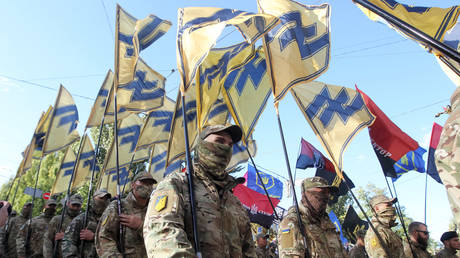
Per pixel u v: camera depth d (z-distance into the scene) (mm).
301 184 4961
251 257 2859
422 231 6840
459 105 1896
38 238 8172
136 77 6219
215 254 2320
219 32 2891
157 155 8758
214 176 2705
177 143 5473
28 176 27438
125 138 8266
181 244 1940
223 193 2703
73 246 5793
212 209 2484
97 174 19219
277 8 4750
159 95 6391
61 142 8273
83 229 5754
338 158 5613
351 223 11219
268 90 5359
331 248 4605
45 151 8070
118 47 5629
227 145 2723
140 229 4441
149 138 7270
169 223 2051
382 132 7414
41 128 11008
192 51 2885
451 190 1724
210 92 4457
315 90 6062
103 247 4297
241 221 2805
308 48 4445
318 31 4480
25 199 26250
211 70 4566
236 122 4969
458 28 4391
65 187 9344
